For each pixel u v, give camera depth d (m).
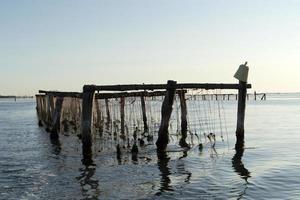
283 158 19.80
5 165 19.22
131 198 13.00
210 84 22.55
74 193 13.77
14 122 52.78
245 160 19.28
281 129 36.38
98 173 16.89
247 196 12.95
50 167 18.52
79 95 26.06
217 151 22.12
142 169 17.53
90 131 20.47
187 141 26.33
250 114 63.72
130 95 28.72
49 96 35.31
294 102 134.88
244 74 22.97
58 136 29.67
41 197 13.38
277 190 13.62
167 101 21.61
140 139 24.89
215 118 52.31
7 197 13.47
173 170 17.17
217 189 13.85
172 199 12.77
